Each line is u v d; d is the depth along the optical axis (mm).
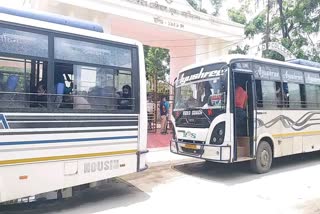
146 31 15836
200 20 16406
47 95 5656
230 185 7984
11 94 5289
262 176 8930
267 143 9352
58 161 5730
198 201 6723
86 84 6137
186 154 9094
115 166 6473
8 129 5215
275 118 9586
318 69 11688
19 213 5988
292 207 6320
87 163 6082
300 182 8273
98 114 6234
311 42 22203
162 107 16438
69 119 5863
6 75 5262
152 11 14383
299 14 21750
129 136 6676
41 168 5543
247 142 9000
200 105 8883
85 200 6766
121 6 13320
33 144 5449
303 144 10602
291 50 21938
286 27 22828
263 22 23234
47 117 5617
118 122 6516
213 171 9500
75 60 6027
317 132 11219
